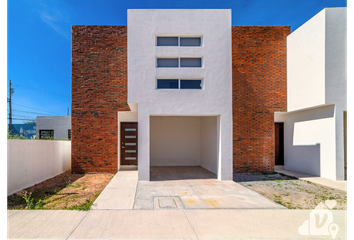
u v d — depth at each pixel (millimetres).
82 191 6629
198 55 8086
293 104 9859
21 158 6621
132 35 7969
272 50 10305
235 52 10227
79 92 9672
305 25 9055
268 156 10211
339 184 7590
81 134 9625
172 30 8055
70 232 3809
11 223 4156
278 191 6816
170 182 7680
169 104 7910
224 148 7980
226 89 8055
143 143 7816
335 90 8086
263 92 10266
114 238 3629
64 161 9938
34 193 6312
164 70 7969
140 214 4668
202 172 9688
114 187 6941
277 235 3803
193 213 4758
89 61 9734
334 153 8148
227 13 8203
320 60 8289
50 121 17359
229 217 4555
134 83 7867
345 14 8133
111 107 9734
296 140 10281
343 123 8164
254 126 10219
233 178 8828
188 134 11875
